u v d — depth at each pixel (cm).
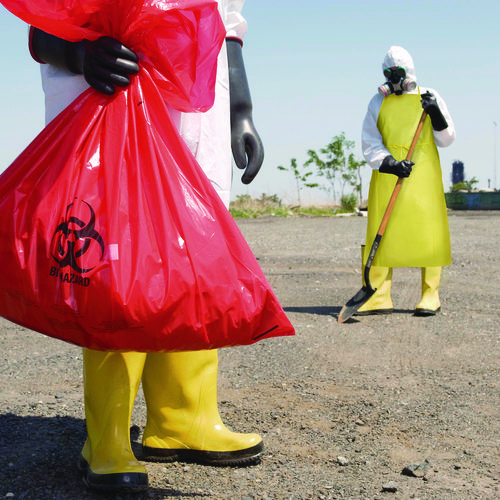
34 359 384
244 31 252
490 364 371
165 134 201
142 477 212
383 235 504
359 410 295
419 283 687
